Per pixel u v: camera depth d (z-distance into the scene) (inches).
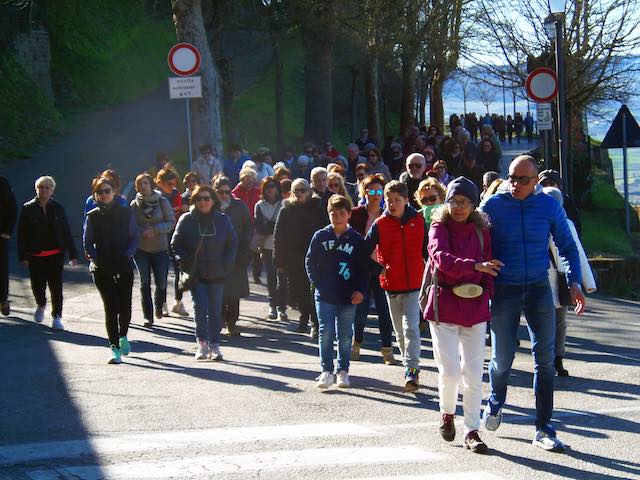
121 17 4598.9
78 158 2822.3
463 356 661.3
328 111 3019.2
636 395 836.0
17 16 3425.2
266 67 5172.2
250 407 773.9
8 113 3034.0
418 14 2962.6
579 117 2640.3
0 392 816.3
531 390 864.3
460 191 644.7
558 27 1519.4
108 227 951.6
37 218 1144.2
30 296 1360.7
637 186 4997.5
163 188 1274.6
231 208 1118.4
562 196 906.1
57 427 703.1
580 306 662.5
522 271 652.7
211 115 1892.2
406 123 4318.4
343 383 854.5
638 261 1738.4
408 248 858.8
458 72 3061.0
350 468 601.6
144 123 3540.8
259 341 1104.8
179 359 980.6
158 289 1210.0
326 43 2952.8
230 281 1118.4
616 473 595.2
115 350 949.8
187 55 1462.8
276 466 604.1
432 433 698.8
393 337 1159.6
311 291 1105.4
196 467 600.7
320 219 1107.9
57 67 3860.7
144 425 709.9
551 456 636.1
